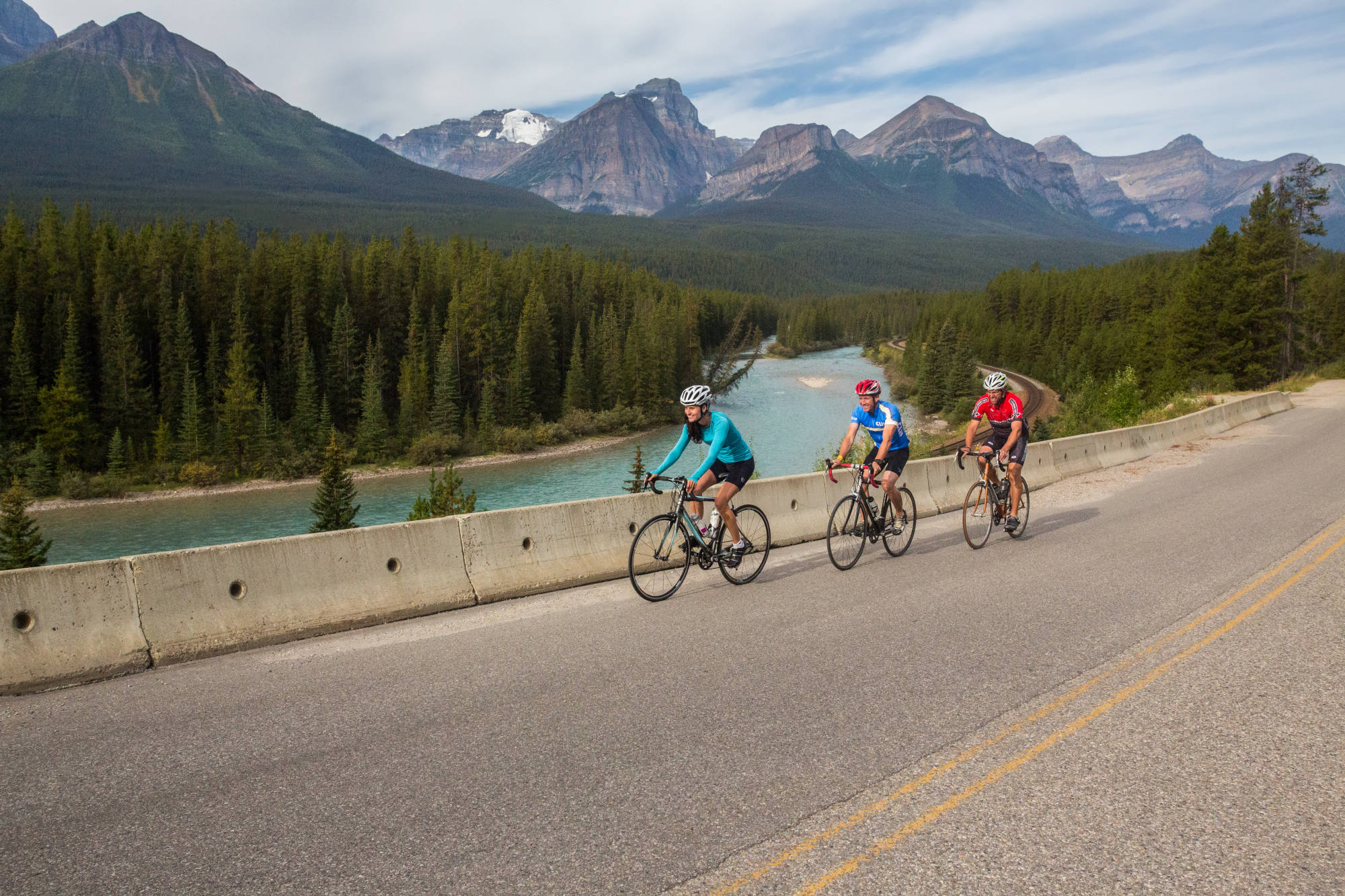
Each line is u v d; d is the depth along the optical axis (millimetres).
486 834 3473
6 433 76125
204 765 4117
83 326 84812
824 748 4355
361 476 73000
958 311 163750
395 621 6906
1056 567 8914
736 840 3445
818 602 7465
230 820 3574
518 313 108938
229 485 70562
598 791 3861
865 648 6082
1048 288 151500
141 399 80250
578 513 8617
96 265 88750
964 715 4836
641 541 7582
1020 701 5055
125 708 4891
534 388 98812
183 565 5988
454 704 4941
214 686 5266
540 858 3295
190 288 92938
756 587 8148
